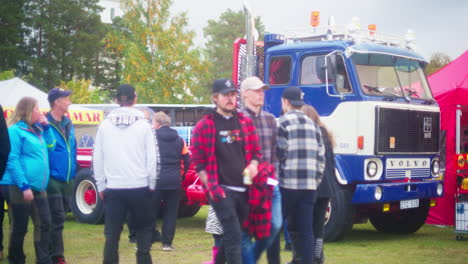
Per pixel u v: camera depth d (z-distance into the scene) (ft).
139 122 18.02
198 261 23.89
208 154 16.43
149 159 17.85
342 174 27.89
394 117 28.99
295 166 18.67
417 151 30.30
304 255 18.78
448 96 34.68
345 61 28.68
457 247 28.04
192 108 52.60
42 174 20.24
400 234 32.76
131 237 27.86
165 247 26.32
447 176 35.27
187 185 31.17
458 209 30.19
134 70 128.77
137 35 132.67
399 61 30.71
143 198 17.88
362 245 28.40
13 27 160.97
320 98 29.30
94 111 45.01
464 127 38.04
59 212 21.33
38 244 20.47
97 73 191.21
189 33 132.57
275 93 30.78
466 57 37.29
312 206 19.02
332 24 30.63
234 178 16.52
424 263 23.95
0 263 22.99
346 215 28.12
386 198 28.40
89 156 35.01
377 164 28.58
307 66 29.89
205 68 132.77
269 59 31.14
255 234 17.15
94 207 34.12
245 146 16.76
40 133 20.42
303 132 18.78
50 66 171.83
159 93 125.08
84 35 178.19
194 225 34.73
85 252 25.80
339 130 28.66
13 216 20.13
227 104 16.52
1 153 17.03
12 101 46.11
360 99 28.19
